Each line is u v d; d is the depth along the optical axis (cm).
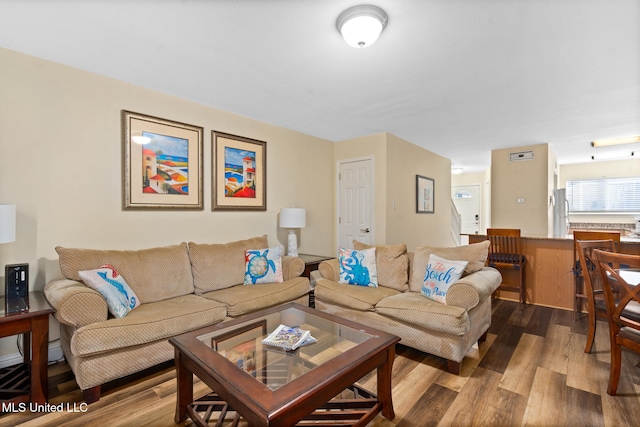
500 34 198
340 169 493
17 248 222
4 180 217
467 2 167
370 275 303
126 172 273
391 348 167
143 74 259
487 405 180
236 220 360
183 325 215
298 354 165
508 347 257
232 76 262
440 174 603
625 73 252
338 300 280
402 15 178
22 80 224
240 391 123
